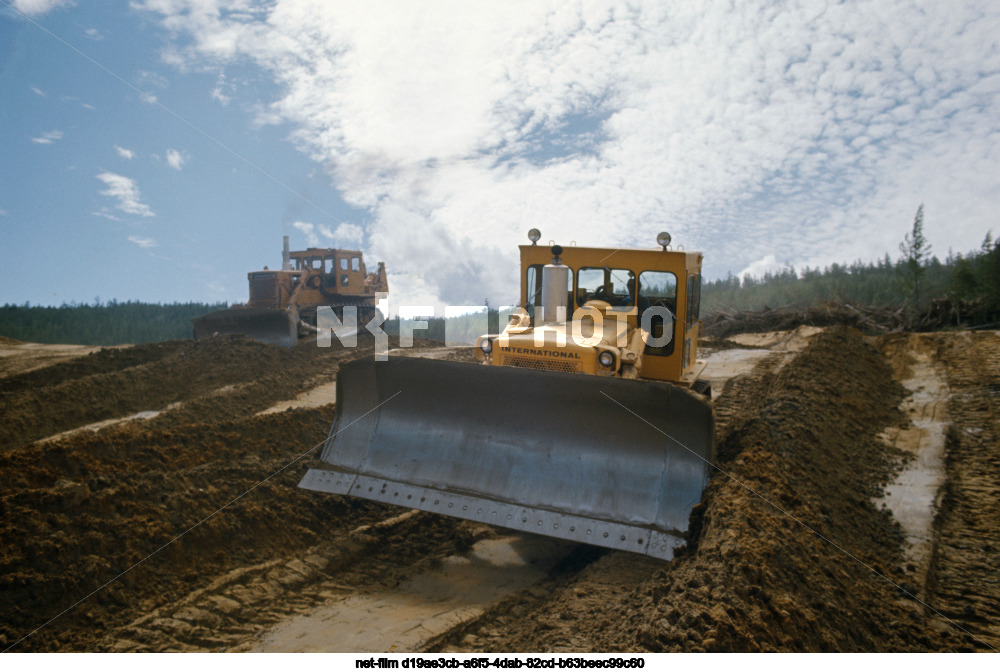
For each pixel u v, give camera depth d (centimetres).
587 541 519
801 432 773
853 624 425
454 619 464
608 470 551
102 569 450
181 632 421
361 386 643
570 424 568
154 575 468
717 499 503
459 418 607
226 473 618
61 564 442
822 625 403
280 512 587
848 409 988
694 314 815
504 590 521
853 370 1255
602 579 517
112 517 500
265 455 700
